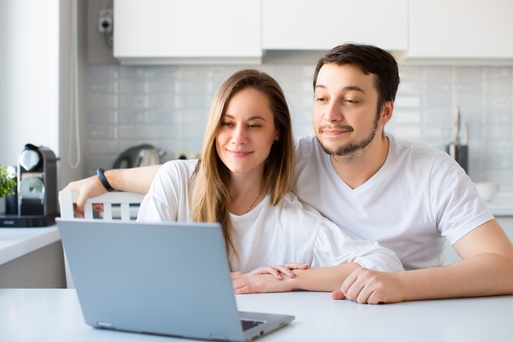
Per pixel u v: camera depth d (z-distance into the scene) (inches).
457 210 63.8
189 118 129.2
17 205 94.8
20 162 93.0
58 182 98.7
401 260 68.7
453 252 108.5
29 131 105.0
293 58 128.8
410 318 44.8
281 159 64.3
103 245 39.5
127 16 116.2
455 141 127.6
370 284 50.3
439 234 68.7
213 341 38.8
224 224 63.9
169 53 116.3
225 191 63.0
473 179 131.3
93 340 39.6
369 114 61.4
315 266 64.7
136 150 123.3
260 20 116.2
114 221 38.4
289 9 116.2
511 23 117.7
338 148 61.8
